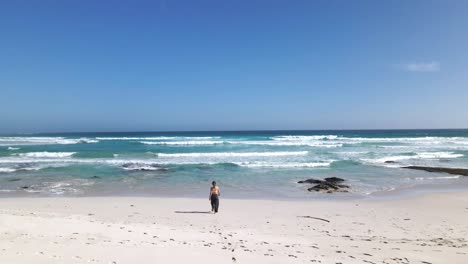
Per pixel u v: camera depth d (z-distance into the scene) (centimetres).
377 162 3047
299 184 2067
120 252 681
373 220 1266
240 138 6869
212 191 1376
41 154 3484
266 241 918
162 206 1475
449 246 911
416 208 1480
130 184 2055
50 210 1341
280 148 4350
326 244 912
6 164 2823
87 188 1925
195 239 895
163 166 2767
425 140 6109
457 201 1627
